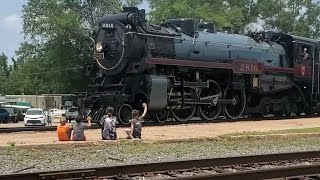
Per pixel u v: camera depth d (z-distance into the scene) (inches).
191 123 866.1
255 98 1067.9
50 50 2316.7
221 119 956.0
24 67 2481.5
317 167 402.0
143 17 881.5
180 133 698.2
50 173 343.6
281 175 380.5
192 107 916.6
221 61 973.8
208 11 2352.4
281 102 1114.7
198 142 632.4
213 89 960.9
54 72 2327.8
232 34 1048.8
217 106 964.0
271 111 1093.1
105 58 869.2
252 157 456.8
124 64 847.7
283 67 1110.4
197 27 963.3
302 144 650.8
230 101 980.6
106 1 2369.6
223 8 2536.9
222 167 427.8
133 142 598.2
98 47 874.1
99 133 717.9
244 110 1016.9
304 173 394.0
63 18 2234.3
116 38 858.8
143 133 692.1
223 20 2309.3
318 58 1190.3
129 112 835.4
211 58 959.0
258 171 367.9
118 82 873.5
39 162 466.9
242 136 673.0
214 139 655.1
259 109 1054.4
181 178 338.3
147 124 826.2
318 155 506.0
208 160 429.7
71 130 618.8
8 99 2989.7
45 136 668.1
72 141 585.9
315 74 1181.7
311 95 1165.7
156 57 860.0
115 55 856.3
